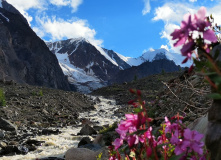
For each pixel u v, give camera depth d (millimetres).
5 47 195500
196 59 1064
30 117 17625
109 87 51250
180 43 1025
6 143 9539
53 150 8625
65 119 18734
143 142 1474
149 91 40500
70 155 5973
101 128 13672
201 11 1009
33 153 8336
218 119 1525
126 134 1377
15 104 20766
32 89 29500
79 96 33906
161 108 8750
